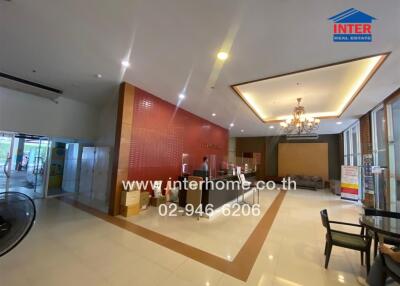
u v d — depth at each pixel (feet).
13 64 12.23
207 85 14.70
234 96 16.76
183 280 7.11
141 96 16.65
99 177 19.39
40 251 8.79
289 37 8.54
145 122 17.11
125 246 9.55
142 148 16.81
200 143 25.82
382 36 8.23
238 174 20.53
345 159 31.01
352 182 23.44
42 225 11.96
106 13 7.67
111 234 10.91
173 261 8.36
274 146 41.19
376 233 7.68
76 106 20.15
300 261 8.73
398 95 14.28
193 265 8.10
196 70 12.33
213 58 10.71
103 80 14.62
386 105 16.07
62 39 9.53
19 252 8.64
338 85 14.53
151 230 11.68
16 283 6.63
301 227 13.21
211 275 7.47
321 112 22.36
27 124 16.76
